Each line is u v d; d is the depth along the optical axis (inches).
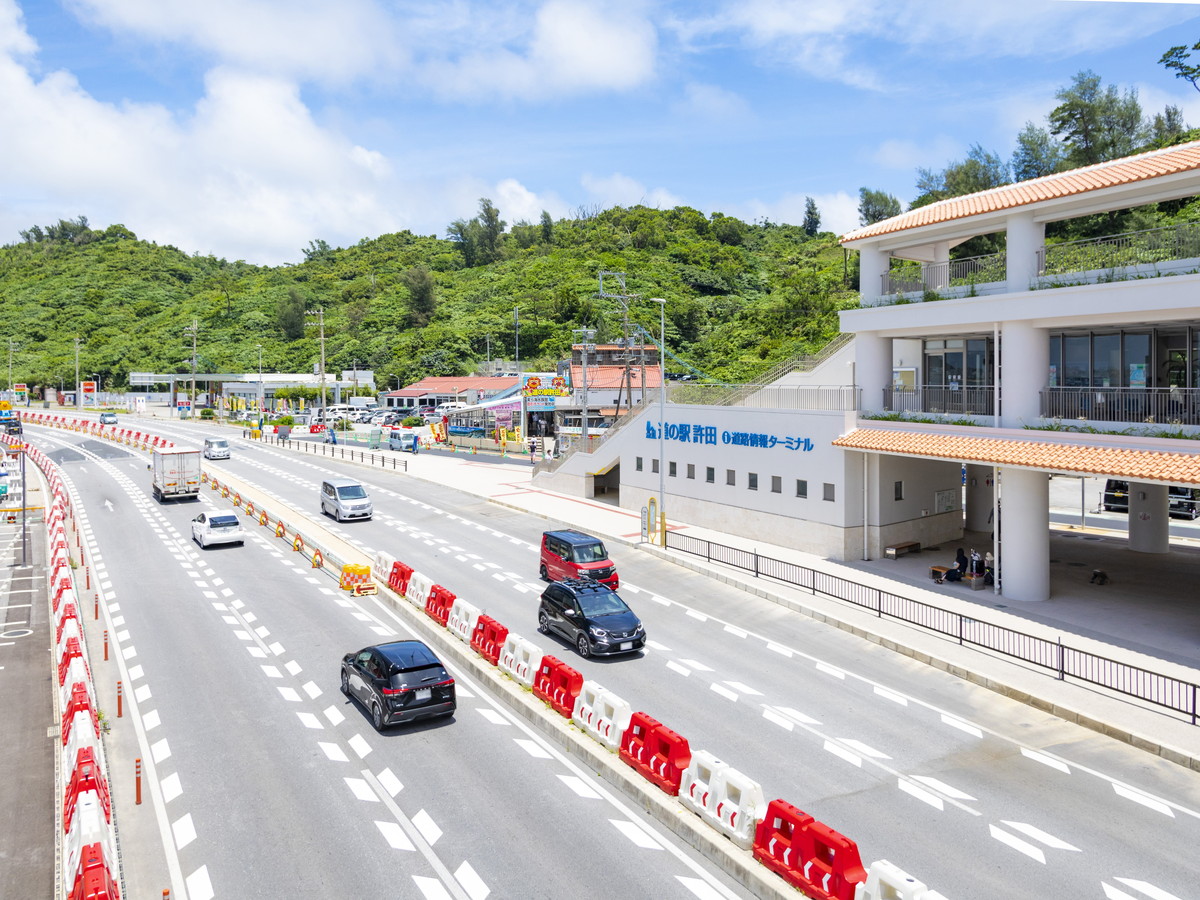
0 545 1499.8
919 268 1327.5
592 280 5068.9
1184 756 613.3
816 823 448.8
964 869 476.1
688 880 466.0
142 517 1752.0
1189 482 794.8
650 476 1656.0
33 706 751.7
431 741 655.1
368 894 453.1
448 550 1380.4
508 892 452.4
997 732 672.4
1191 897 450.6
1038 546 999.6
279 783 584.4
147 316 6545.3
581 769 608.4
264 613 1027.3
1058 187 983.6
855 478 1230.9
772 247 6181.1
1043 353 1033.5
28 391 5359.3
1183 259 882.8
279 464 2588.6
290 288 6560.0
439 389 3878.0
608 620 853.8
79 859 428.1
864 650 876.6
